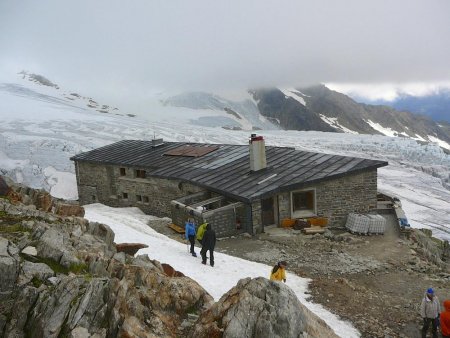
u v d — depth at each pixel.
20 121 92.94
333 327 12.06
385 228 25.36
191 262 16.75
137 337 7.28
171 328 8.38
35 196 15.25
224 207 24.27
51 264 9.04
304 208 26.39
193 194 28.25
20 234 10.00
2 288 7.91
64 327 7.16
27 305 7.58
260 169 27.89
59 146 69.19
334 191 25.67
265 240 23.16
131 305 8.15
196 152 35.97
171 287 9.55
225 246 22.45
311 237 23.62
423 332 12.13
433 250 23.66
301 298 14.30
